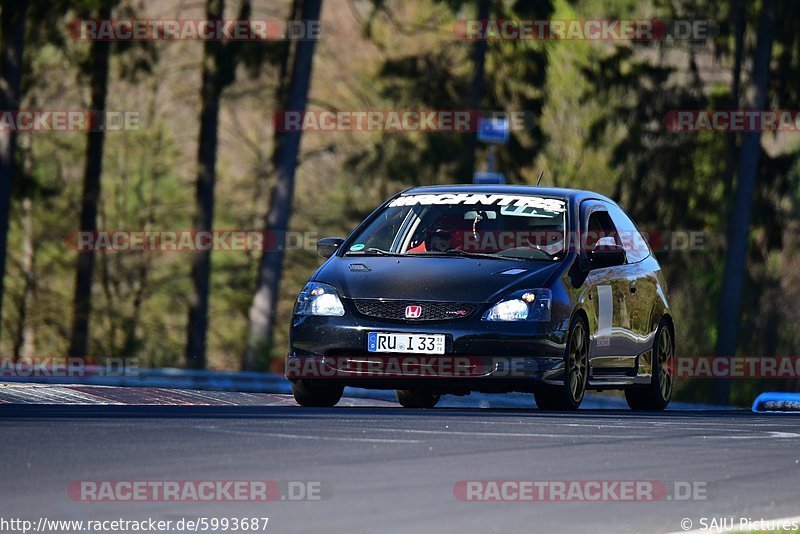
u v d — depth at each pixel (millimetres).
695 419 30031
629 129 113250
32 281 123750
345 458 20641
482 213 35781
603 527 15531
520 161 108688
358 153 111000
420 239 35625
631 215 114812
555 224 35438
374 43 105500
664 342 39969
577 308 33781
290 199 89312
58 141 123125
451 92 107125
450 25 119938
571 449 22562
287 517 15703
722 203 113562
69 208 127438
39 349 133000
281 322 131750
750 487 18969
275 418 26875
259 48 95875
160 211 134500
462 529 15188
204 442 22219
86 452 20688
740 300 102812
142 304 133875
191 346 104188
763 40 101500
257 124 129875
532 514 16312
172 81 126062
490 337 32438
